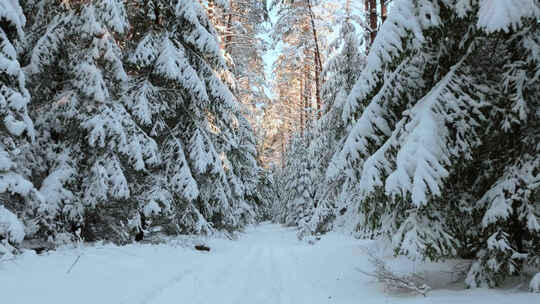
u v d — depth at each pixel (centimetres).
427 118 574
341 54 1534
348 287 705
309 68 2491
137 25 1259
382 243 848
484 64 629
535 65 563
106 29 1011
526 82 564
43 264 720
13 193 770
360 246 1080
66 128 1037
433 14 593
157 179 1176
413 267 789
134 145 1026
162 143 1268
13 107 781
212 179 1405
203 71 1309
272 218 5466
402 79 678
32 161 987
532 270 602
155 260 919
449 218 619
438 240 582
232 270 903
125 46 1223
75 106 995
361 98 682
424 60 675
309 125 2455
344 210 1722
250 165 2306
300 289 704
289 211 3288
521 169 559
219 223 1830
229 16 2028
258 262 1068
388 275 623
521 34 563
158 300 566
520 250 579
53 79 1083
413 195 533
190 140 1288
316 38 2142
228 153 1725
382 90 686
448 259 798
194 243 1325
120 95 1119
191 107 1311
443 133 570
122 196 988
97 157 1021
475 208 611
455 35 651
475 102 581
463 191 647
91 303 511
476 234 632
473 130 576
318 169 1833
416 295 582
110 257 869
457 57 661
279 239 2258
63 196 948
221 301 594
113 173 998
